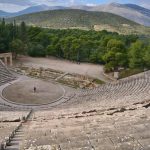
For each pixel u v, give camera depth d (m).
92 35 108.00
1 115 25.59
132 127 10.57
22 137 11.80
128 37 100.12
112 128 11.03
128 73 67.75
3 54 74.75
